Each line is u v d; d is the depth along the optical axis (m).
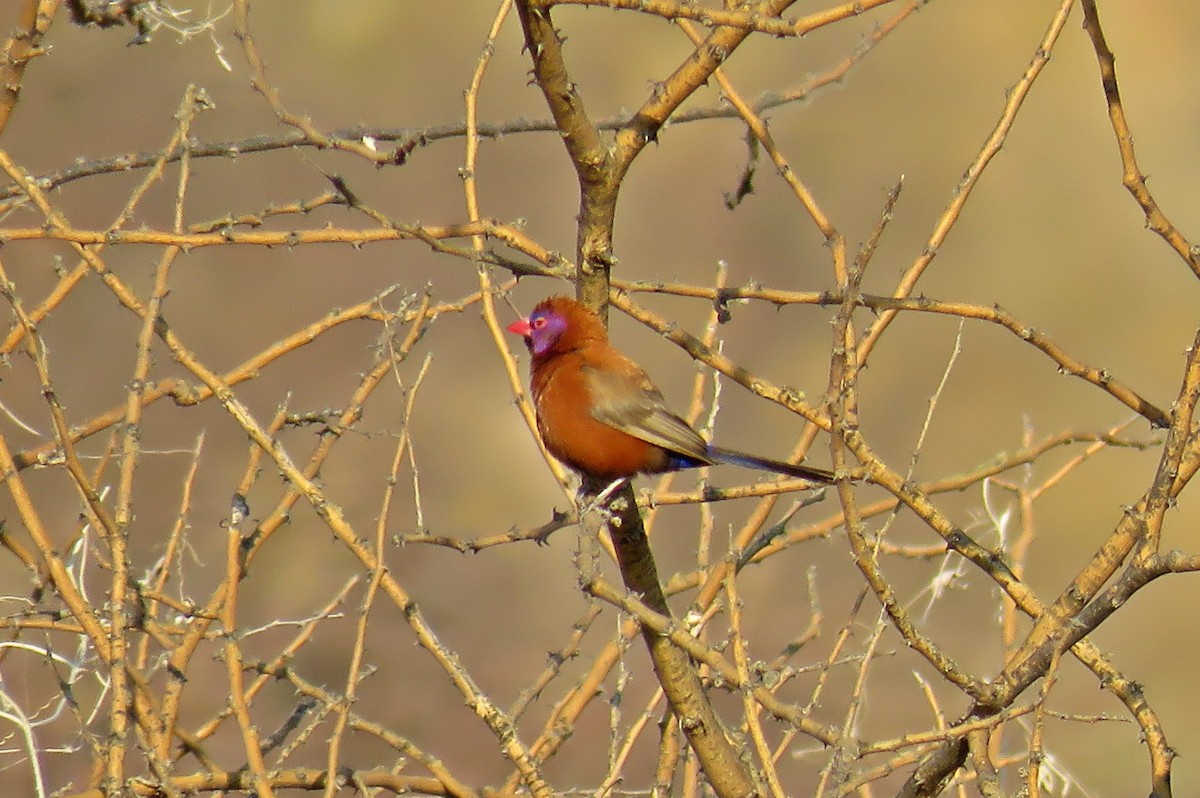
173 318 16.81
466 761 12.42
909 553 7.41
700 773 7.33
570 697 7.27
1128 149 6.45
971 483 7.27
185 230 6.64
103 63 17.92
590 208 6.47
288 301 17.39
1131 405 6.66
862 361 6.93
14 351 7.51
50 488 13.21
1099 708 14.24
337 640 13.19
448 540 6.10
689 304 19.22
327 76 19.91
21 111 17.56
